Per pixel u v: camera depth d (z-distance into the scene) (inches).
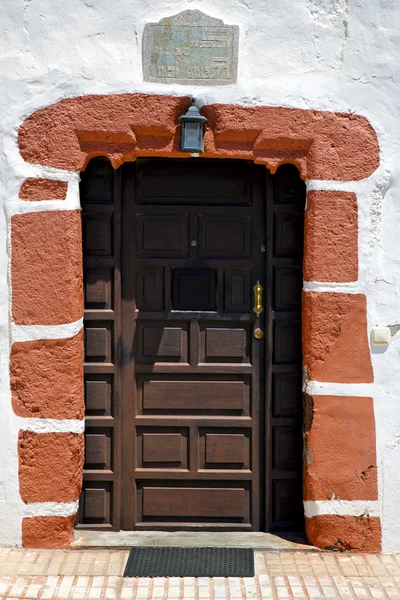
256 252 175.3
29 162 162.2
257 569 161.0
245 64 163.3
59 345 164.7
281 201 173.5
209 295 176.4
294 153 165.8
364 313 166.6
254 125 162.9
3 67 161.3
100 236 173.0
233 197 174.9
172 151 165.0
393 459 168.7
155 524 178.2
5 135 161.8
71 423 166.4
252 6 163.0
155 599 148.7
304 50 163.6
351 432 167.8
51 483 167.2
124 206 173.8
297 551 169.2
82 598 148.9
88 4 161.3
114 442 175.5
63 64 161.3
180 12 162.6
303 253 171.6
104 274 174.2
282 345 175.8
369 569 161.8
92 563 162.4
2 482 166.7
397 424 168.4
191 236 175.2
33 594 149.9
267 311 175.0
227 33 162.6
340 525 169.2
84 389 175.3
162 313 175.6
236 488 178.5
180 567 160.6
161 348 176.2
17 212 162.7
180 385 177.2
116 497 176.1
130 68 162.2
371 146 164.2
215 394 177.3
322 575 159.0
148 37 162.2
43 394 165.6
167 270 175.3
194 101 162.4
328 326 166.6
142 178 173.9
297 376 176.6
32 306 164.2
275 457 177.6
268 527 178.2
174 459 178.1
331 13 163.8
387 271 166.6
